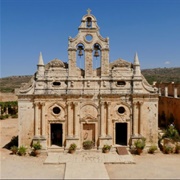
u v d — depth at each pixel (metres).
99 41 34.00
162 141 36.91
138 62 34.22
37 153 32.53
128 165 29.16
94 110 33.97
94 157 31.38
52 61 34.34
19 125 33.66
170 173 26.58
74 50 33.94
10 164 29.38
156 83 56.78
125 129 39.34
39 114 33.72
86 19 34.25
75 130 33.62
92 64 34.06
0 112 66.62
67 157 31.45
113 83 34.09
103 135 33.81
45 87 33.84
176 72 139.62
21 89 33.59
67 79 33.81
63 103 33.72
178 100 40.50
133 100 33.66
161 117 49.81
